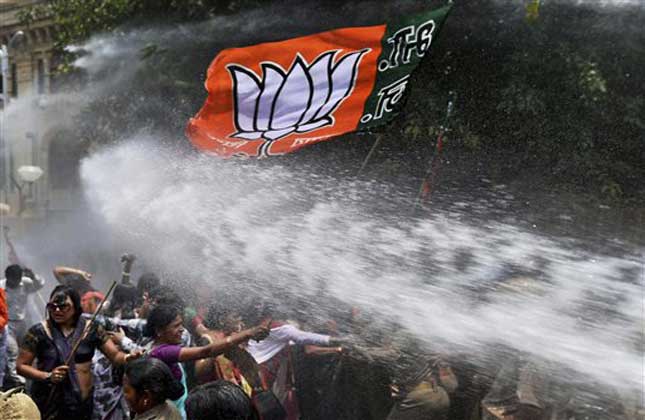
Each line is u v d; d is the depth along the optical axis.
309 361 6.95
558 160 13.17
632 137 13.59
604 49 13.61
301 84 6.88
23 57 34.66
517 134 13.28
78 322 6.17
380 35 6.77
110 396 6.21
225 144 6.71
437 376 6.39
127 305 7.89
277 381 6.94
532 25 13.45
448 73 13.55
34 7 30.45
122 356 6.02
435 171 9.75
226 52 6.93
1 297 7.73
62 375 5.93
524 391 5.85
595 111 13.54
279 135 6.71
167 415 4.73
